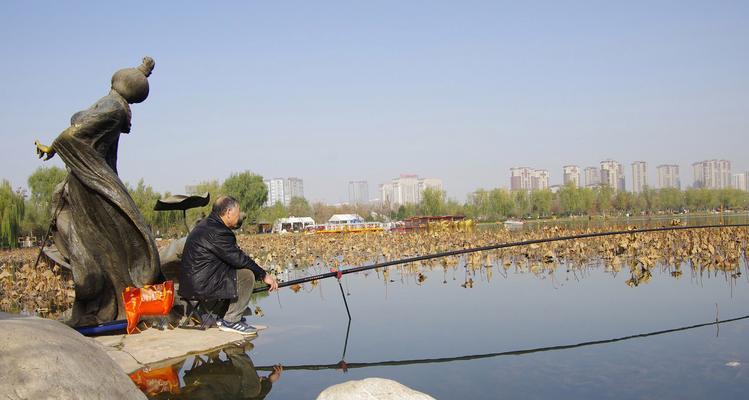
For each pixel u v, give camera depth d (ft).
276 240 117.50
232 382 15.88
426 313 26.71
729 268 40.42
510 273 42.68
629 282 35.04
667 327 21.83
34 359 10.08
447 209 302.86
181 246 23.56
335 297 33.58
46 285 38.75
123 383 11.61
